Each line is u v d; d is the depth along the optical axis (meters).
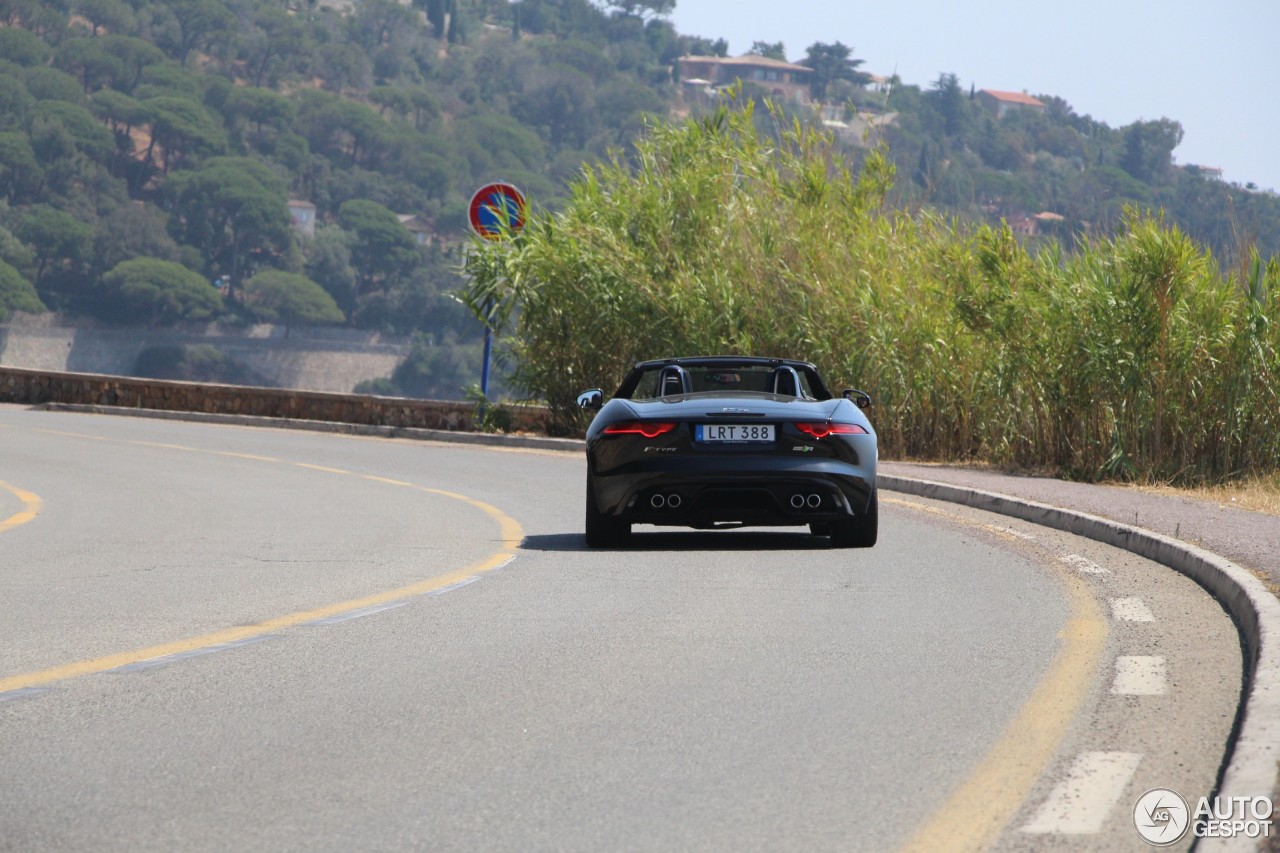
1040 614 15.27
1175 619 14.98
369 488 29.81
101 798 8.70
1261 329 30.05
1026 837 8.04
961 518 24.91
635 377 21.83
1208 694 11.47
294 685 11.77
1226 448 29.86
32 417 50.16
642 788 8.98
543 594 16.52
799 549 20.75
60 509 25.69
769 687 11.76
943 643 13.64
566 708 11.02
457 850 7.83
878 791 8.91
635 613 15.24
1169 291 30.64
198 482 30.67
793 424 19.78
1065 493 26.56
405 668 12.45
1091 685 11.82
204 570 18.34
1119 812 8.46
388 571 18.33
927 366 35.91
